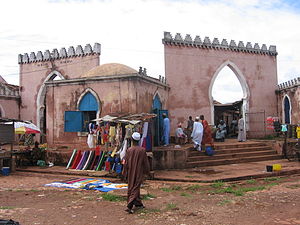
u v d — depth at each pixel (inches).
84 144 507.5
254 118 759.7
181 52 716.7
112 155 376.8
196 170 402.9
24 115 874.8
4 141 425.4
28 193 287.6
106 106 492.7
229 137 815.1
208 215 204.1
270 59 794.8
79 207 231.5
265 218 194.7
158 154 408.2
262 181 339.9
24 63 887.1
